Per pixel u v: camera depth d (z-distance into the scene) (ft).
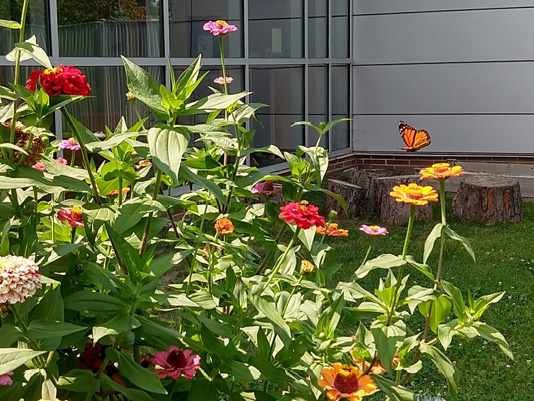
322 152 7.45
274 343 5.62
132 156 6.38
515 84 29.71
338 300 5.66
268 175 7.16
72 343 4.81
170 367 4.86
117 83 18.06
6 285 3.84
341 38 30.91
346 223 23.08
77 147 7.00
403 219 22.81
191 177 5.29
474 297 15.55
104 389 4.75
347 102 31.81
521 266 18.02
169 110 5.12
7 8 14.89
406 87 31.09
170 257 4.97
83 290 5.01
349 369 5.41
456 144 30.71
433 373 11.40
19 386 4.54
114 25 17.89
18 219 5.28
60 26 16.28
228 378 5.88
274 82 25.85
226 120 7.38
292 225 6.85
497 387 11.19
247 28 23.67
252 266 7.30
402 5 30.66
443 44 30.35
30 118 5.16
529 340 13.06
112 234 4.84
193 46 21.11
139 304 4.74
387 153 31.68
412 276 16.63
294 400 5.29
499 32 29.58
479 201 23.50
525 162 29.99
